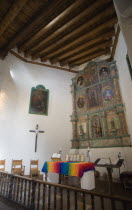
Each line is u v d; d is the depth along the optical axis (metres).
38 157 7.66
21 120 7.70
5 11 5.98
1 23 6.13
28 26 6.54
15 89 7.85
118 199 1.79
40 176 7.26
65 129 9.02
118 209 3.25
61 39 7.66
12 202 3.37
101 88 8.80
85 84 9.66
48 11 5.93
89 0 6.12
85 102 9.25
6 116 7.16
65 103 9.61
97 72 9.34
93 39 7.98
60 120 9.04
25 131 7.69
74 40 7.90
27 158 7.36
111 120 7.81
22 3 5.28
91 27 7.56
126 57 6.50
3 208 3.16
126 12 2.40
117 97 7.77
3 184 3.96
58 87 9.70
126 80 7.00
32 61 9.09
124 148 6.74
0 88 7.07
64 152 8.50
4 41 7.34
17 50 8.46
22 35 6.83
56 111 9.09
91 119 8.60
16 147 7.18
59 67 10.12
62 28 6.95
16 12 5.59
